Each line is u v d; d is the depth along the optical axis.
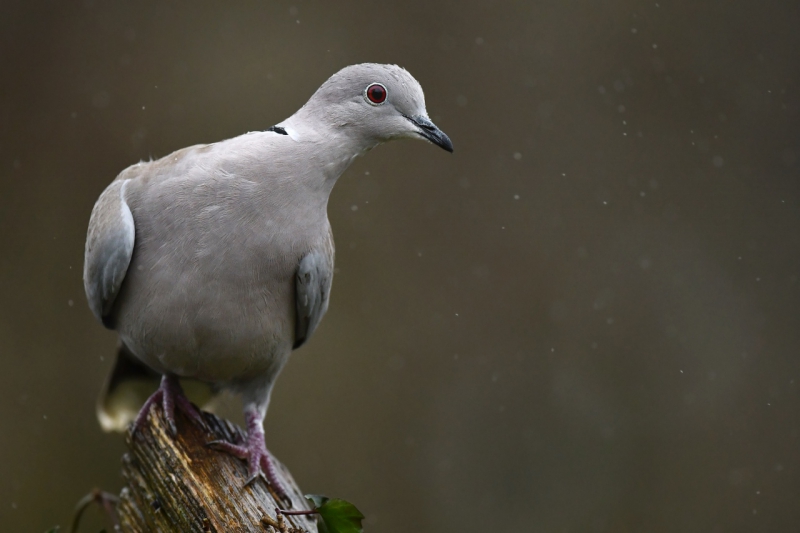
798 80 15.79
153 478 5.94
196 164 6.12
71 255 13.12
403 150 14.51
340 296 13.70
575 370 14.11
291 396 13.11
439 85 14.88
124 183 6.43
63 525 11.82
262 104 14.16
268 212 6.07
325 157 6.32
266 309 6.29
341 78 6.54
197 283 6.05
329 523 5.28
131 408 7.55
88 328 12.92
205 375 6.66
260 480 5.91
